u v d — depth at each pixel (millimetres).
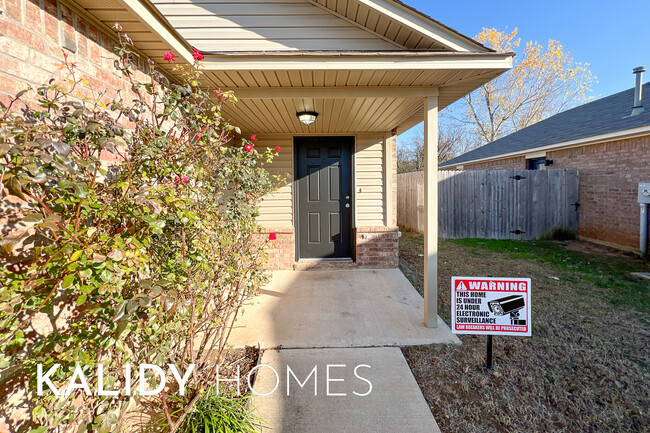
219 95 2527
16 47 1424
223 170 2559
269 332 3150
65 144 1313
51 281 1422
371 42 3523
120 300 1445
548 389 2326
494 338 3039
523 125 18031
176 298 1520
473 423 2016
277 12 3598
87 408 1535
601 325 3281
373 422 2008
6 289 1211
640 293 4172
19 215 1404
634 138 6574
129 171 1688
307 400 2195
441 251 6738
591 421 2045
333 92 3135
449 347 2877
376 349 2840
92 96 1898
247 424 1907
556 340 2986
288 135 5398
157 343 1801
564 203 8086
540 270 5254
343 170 5582
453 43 2754
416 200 9039
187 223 1993
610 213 7152
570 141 7906
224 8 3613
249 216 3035
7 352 1327
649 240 6168
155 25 2057
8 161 1293
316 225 5645
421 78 2922
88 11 1843
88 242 1353
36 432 1237
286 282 4758
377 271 5297
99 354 1669
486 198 8281
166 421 1887
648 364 2611
